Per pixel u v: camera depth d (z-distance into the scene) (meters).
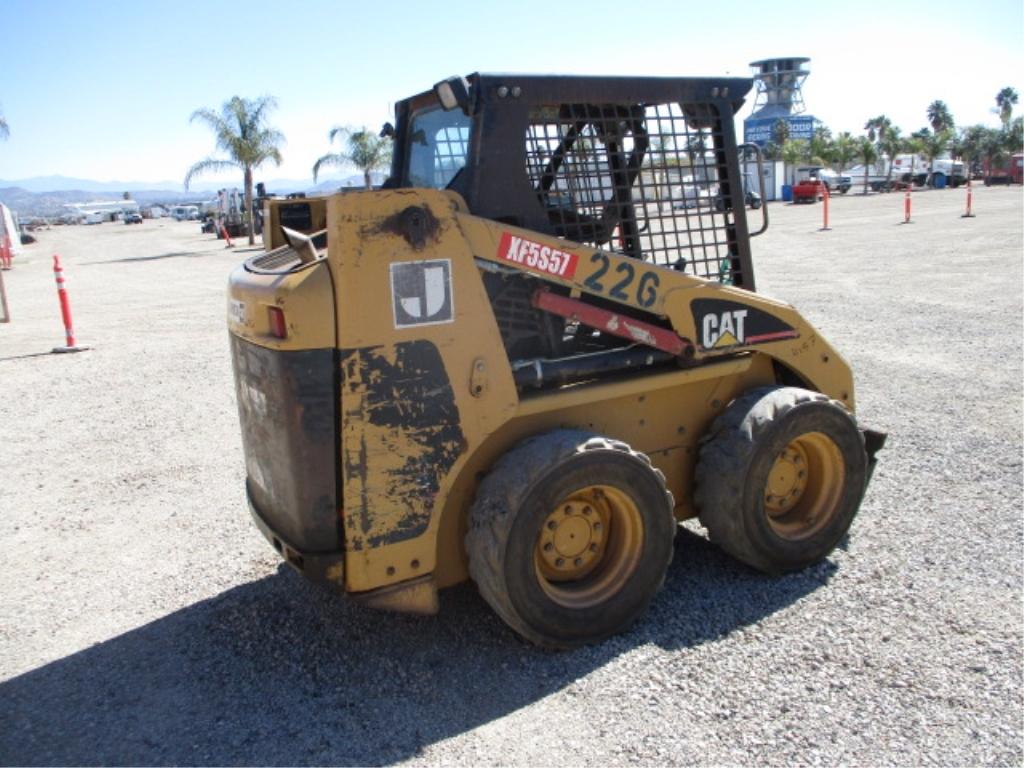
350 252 3.26
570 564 3.77
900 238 21.72
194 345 11.96
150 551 5.12
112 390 9.34
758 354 4.54
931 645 3.63
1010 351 9.03
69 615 4.34
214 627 4.15
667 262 4.21
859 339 9.96
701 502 4.25
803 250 20.05
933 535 4.73
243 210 44.16
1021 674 3.39
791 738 3.06
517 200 3.72
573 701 3.35
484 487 3.58
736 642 3.73
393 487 3.44
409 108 4.60
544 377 3.74
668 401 4.26
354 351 3.30
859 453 4.40
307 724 3.32
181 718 3.41
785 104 83.06
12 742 3.29
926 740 3.02
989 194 44.78
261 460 3.74
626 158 4.05
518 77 3.62
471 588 4.36
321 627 4.10
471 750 3.08
